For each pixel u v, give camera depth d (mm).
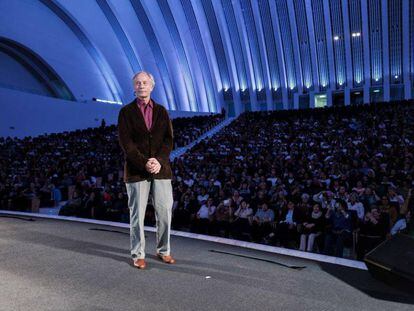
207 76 38469
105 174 13984
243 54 37344
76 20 30219
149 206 8438
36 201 10711
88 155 17203
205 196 9344
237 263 2926
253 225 7500
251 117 27453
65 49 30641
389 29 33000
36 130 23391
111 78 34594
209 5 35500
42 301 2025
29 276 2438
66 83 30609
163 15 35312
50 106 24344
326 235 6676
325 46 35312
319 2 34062
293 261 3053
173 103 38531
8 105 21984
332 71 35500
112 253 3092
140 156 2672
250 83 38031
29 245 3281
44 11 28719
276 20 35469
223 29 36531
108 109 28094
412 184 8461
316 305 2092
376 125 18906
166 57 36406
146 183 2785
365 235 6391
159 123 2811
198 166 13820
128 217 8617
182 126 25203
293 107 37406
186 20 36312
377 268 2486
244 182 10016
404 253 2471
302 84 37031
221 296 2191
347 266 2900
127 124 2742
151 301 2080
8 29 26031
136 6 33500
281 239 7160
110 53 33469
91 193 9398
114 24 33406
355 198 7613
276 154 14617
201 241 3775
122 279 2438
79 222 4691
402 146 13234
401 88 34094
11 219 4781
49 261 2799
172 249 3365
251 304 2084
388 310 2033
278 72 37375
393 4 32250
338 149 14227
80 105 26219
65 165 15102
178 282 2418
